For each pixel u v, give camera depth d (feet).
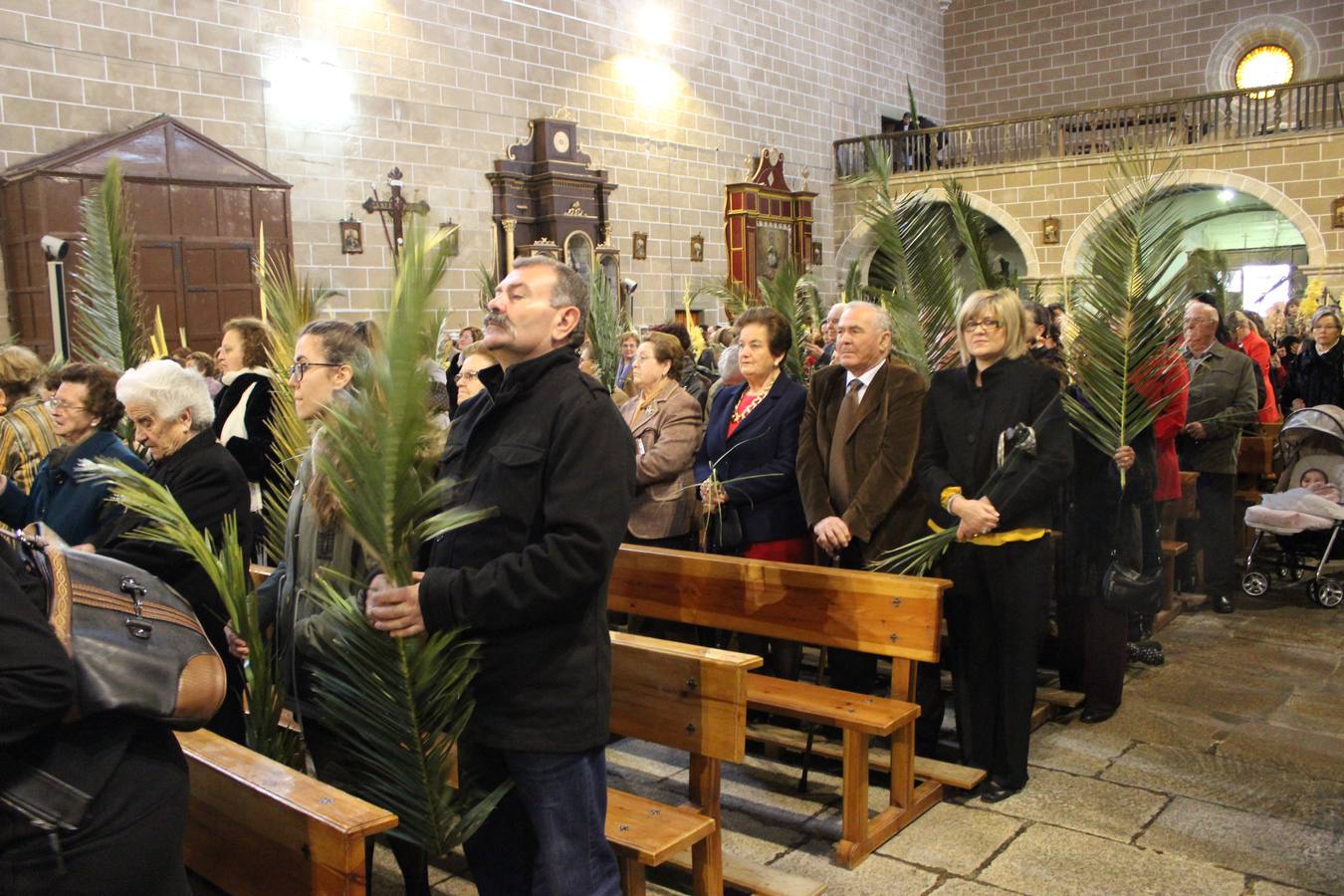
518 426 7.02
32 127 27.78
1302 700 14.10
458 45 42.39
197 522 9.32
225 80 29.55
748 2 57.72
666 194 49.98
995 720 11.43
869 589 10.68
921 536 12.03
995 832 10.51
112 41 30.99
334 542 7.52
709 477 13.21
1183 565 19.29
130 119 28.96
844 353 12.03
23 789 4.80
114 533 9.09
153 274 28.12
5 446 13.33
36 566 4.99
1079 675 14.30
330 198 29.89
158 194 28.19
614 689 9.50
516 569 6.51
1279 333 36.47
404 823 7.28
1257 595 19.58
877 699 10.69
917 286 16.40
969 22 75.56
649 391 14.12
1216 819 10.66
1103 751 12.53
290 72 30.17
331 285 27.58
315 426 8.13
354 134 30.81
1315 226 51.57
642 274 48.52
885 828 10.38
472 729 7.02
